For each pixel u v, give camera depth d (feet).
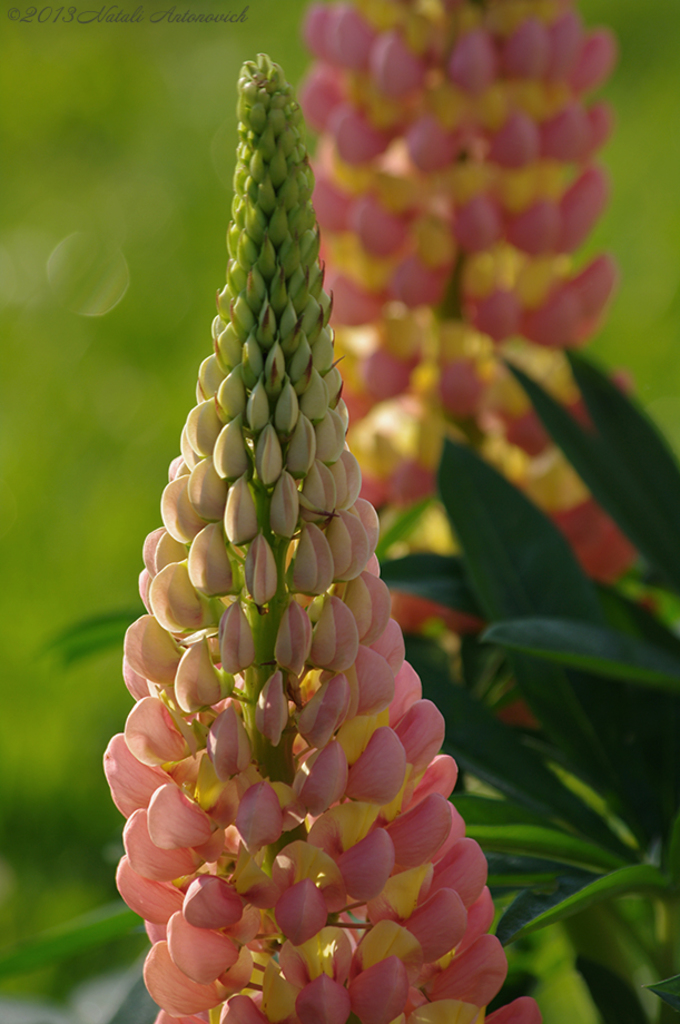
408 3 2.91
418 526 3.28
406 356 3.05
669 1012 2.65
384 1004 2.30
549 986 3.96
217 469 2.31
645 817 2.68
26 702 5.75
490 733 2.68
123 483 6.87
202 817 2.31
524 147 2.89
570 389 3.19
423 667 2.71
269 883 2.31
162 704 2.34
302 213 2.32
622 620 2.89
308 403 2.32
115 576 6.33
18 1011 3.40
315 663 2.32
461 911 2.32
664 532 2.85
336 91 3.13
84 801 5.28
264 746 2.35
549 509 3.05
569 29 2.91
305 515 2.32
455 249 3.02
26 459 7.16
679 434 6.50
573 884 2.52
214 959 2.31
